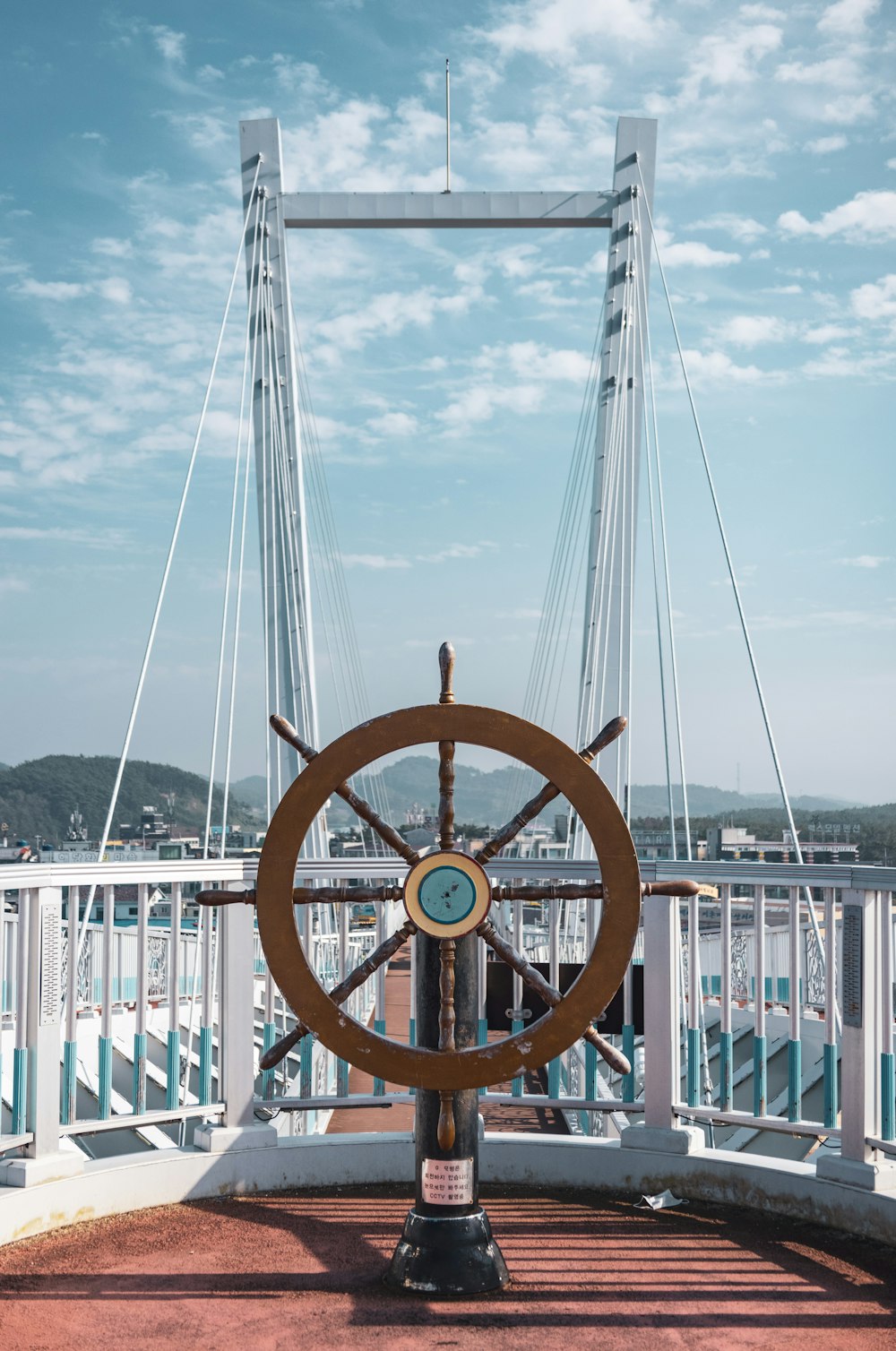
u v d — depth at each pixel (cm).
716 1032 1080
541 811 267
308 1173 347
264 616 1503
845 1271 281
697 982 365
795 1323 251
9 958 654
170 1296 264
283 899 263
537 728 263
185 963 955
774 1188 322
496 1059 258
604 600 1520
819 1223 312
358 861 377
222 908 348
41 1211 304
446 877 263
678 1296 266
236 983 347
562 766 262
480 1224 272
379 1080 364
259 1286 271
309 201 1598
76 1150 321
